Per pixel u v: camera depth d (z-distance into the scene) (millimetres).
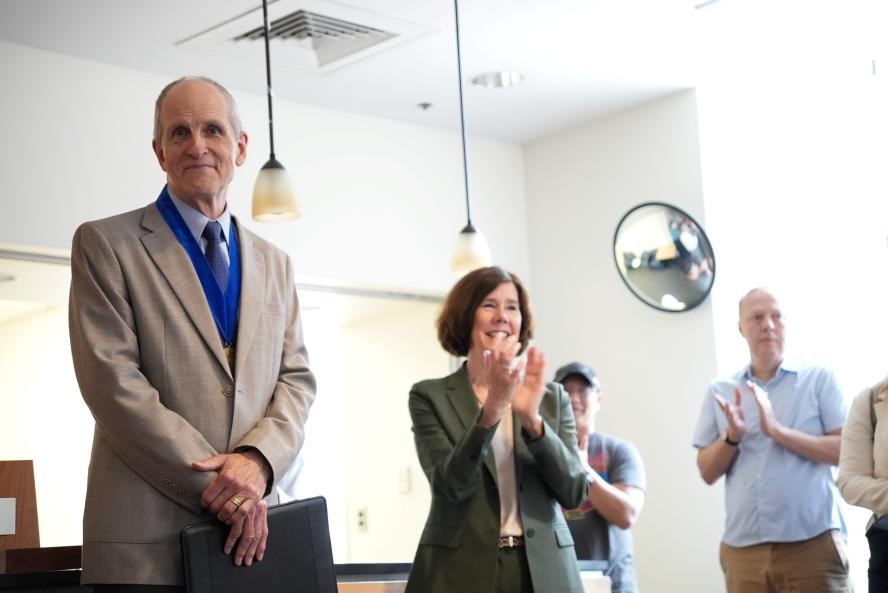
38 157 4246
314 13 4160
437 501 2516
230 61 4527
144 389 1957
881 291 4777
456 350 2758
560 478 2453
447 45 4492
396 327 5652
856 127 4895
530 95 5129
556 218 5695
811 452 3990
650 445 5246
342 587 2736
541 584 2410
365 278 5090
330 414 5754
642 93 5195
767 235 5082
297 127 4984
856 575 4664
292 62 4562
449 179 5496
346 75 4746
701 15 4305
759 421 4145
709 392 4441
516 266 5734
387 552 5543
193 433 1959
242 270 2160
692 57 4750
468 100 5129
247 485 1949
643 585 5211
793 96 5074
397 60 4621
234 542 1953
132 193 4469
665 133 5254
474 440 2398
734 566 4148
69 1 3941
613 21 4332
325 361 5801
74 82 4371
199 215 2137
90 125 4391
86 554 1957
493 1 4098
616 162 5441
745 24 4410
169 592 1934
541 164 5777
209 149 2119
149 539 1939
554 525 2498
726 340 5062
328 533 2160
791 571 3990
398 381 5602
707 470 4246
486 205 5645
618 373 5395
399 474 5520
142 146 4520
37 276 4480
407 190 5316
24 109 4238
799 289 4992
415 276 5262
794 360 4801
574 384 3992
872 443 3225
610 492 3738
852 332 4832
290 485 4641
